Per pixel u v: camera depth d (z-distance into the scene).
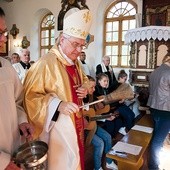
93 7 6.50
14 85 1.28
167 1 5.13
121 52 6.43
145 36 4.31
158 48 4.36
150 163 2.75
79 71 1.69
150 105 2.84
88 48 6.69
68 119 1.45
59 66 1.49
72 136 1.46
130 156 1.98
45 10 7.91
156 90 2.73
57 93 1.46
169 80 2.60
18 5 8.52
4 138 1.08
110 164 2.70
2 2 8.93
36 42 8.43
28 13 8.25
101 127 2.99
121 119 3.68
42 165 1.10
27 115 1.41
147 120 3.47
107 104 3.10
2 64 1.19
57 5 7.32
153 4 5.33
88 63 6.74
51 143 1.47
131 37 4.59
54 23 7.76
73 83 1.55
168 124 2.68
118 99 3.46
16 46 8.72
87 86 1.62
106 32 6.68
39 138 1.46
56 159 1.47
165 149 2.89
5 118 1.09
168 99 2.64
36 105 1.39
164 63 2.79
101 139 2.62
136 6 6.02
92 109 2.50
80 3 6.71
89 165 2.81
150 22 5.39
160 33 4.23
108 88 3.71
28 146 1.11
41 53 8.50
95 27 6.52
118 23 6.42
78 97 1.56
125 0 6.21
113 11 6.51
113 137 3.36
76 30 1.44
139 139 2.46
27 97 1.42
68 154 1.47
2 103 1.08
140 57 4.55
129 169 2.22
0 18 1.01
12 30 8.75
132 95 3.70
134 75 4.67
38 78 1.45
